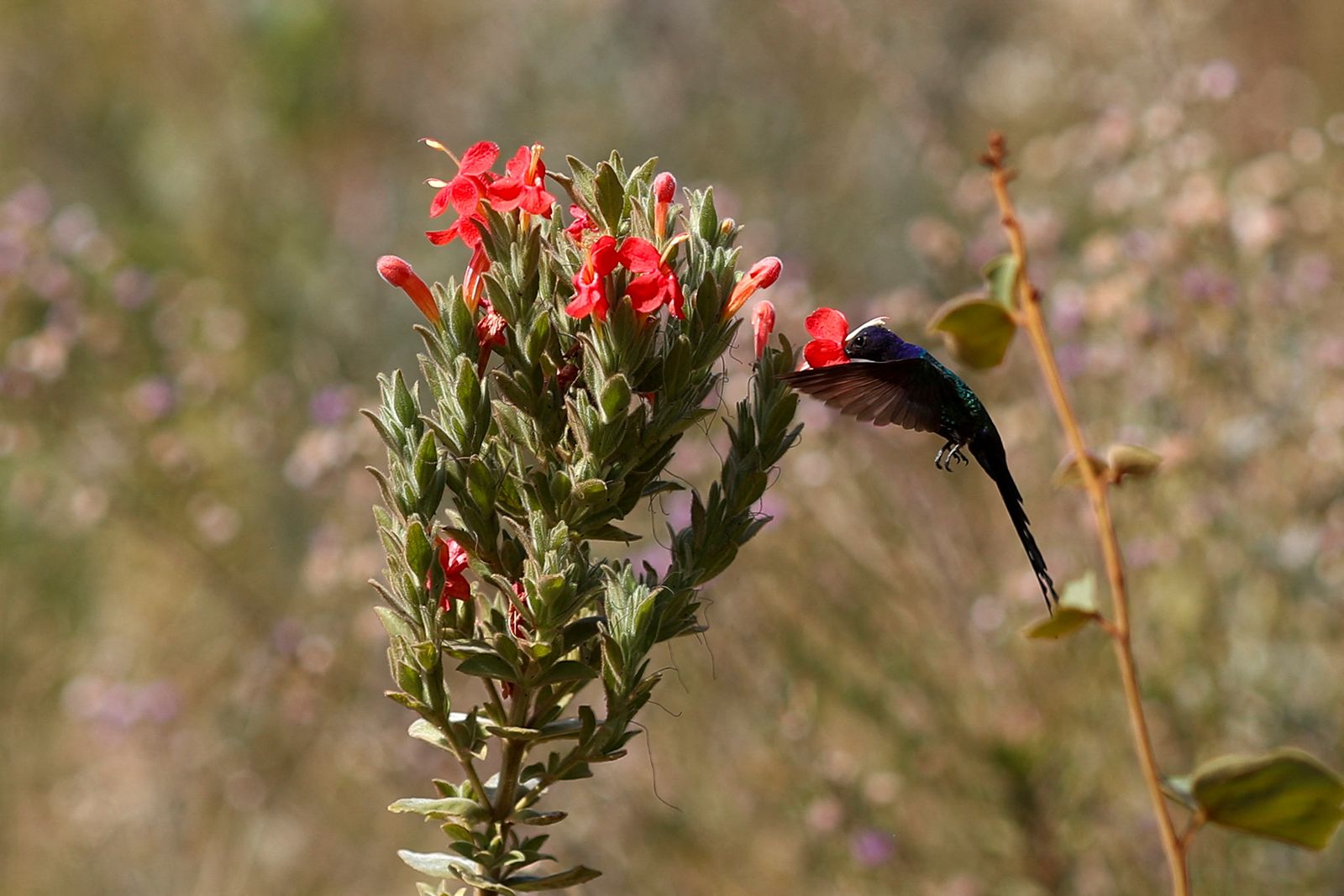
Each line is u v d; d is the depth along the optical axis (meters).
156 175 17.47
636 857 9.65
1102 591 9.55
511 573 4.19
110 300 13.51
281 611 12.21
